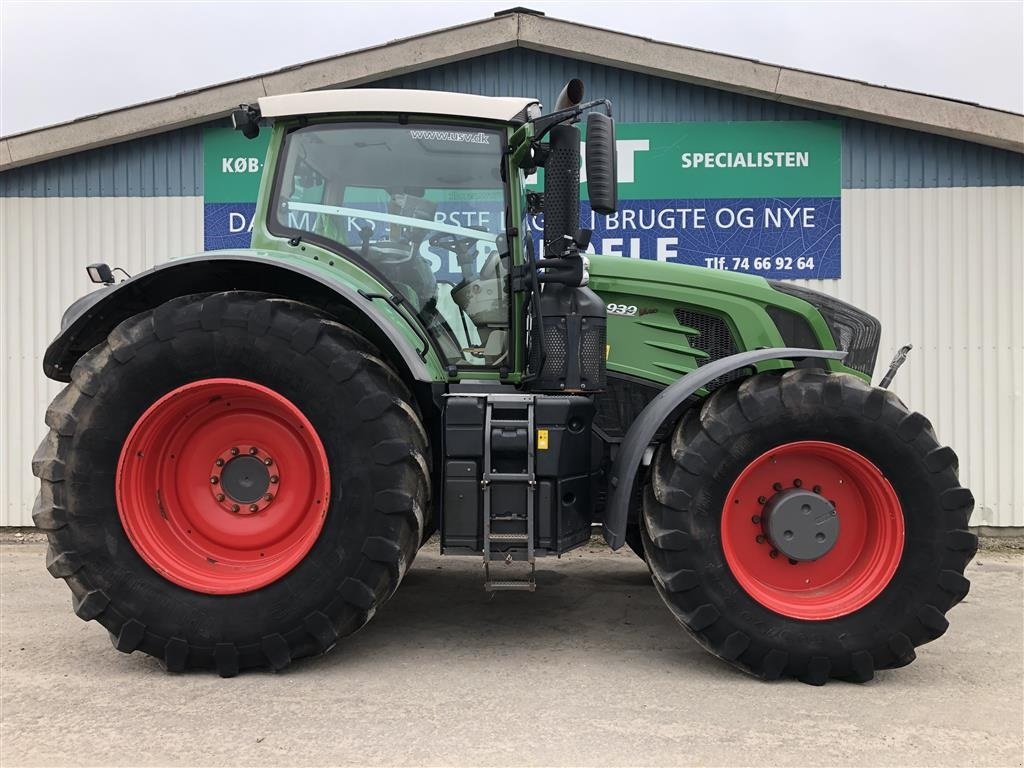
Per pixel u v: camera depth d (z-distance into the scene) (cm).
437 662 296
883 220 586
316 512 288
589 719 242
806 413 282
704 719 244
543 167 337
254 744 223
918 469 281
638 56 568
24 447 607
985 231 586
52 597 404
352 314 315
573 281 298
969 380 586
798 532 285
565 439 293
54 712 246
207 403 291
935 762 216
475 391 322
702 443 283
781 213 586
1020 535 584
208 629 274
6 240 608
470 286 329
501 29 570
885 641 275
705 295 350
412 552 285
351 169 329
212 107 578
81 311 300
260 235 329
